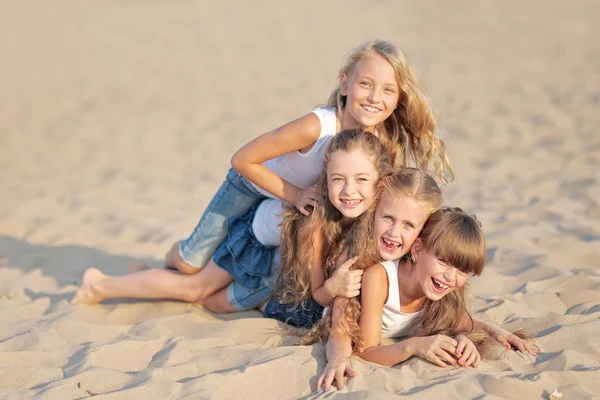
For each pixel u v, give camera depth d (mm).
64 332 3758
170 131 11156
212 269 4086
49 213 6859
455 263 3164
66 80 15570
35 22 23469
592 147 7867
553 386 2904
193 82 15094
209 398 2871
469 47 16875
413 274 3340
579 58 14453
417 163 3926
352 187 3318
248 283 3941
